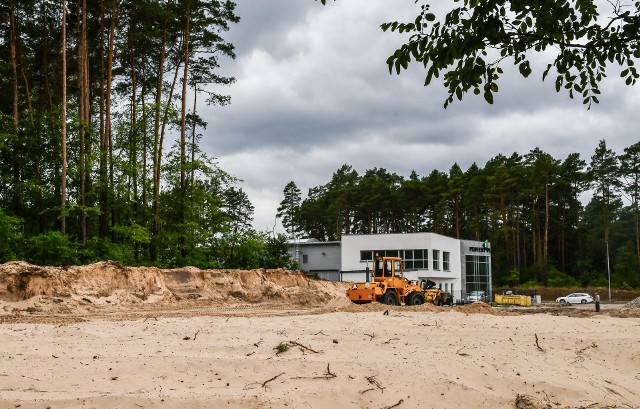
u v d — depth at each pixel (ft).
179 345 35.27
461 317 54.34
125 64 129.70
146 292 94.53
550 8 17.31
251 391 26.96
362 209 323.98
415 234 186.19
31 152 116.88
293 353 34.19
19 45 120.26
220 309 88.69
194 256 124.77
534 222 278.46
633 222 286.05
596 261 281.13
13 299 77.00
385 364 31.96
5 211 107.86
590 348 42.98
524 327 49.73
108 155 113.80
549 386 33.04
